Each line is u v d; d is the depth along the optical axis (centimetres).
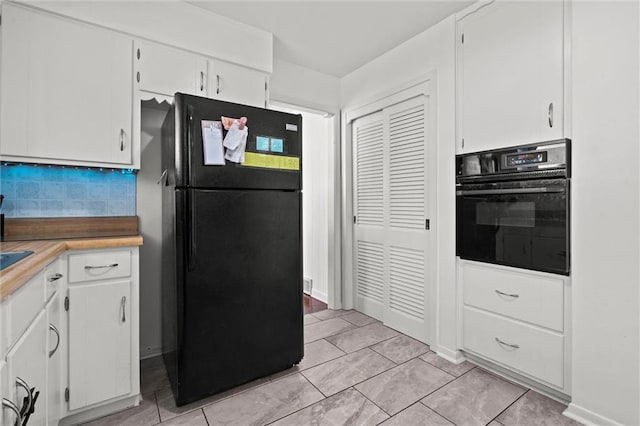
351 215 332
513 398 179
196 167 169
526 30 183
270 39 245
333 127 332
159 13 199
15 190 183
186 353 168
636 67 143
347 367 214
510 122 191
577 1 160
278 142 198
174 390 174
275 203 197
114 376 163
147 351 235
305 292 400
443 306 230
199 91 214
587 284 158
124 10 188
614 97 149
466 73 215
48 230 188
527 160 180
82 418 159
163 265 215
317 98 317
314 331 276
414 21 231
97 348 158
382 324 293
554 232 170
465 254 215
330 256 338
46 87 168
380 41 260
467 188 214
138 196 227
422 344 251
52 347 135
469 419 161
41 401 119
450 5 212
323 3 211
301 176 209
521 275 187
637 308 144
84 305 154
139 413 166
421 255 255
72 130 175
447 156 227
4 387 85
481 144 206
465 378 200
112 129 186
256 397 180
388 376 203
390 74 275
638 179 143
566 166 164
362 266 321
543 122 176
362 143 315
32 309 108
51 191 194
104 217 207
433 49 237
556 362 172
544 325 177
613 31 149
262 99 243
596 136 155
